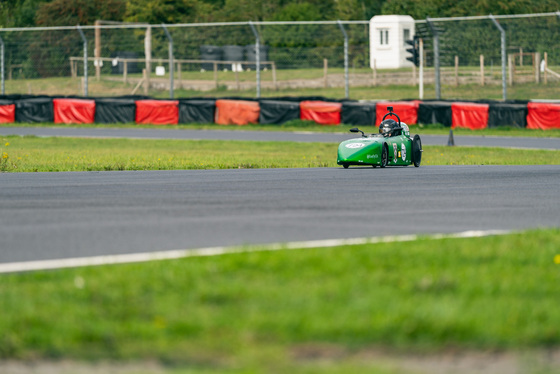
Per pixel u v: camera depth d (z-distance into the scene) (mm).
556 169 62156
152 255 23672
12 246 25438
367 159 62156
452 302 17750
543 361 14539
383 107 121875
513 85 164875
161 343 15086
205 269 21062
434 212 34906
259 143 100312
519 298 18438
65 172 58938
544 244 25703
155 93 182750
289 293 18469
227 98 129375
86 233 28203
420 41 139375
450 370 13977
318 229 29578
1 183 48406
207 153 86312
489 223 31672
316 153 87000
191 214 33625
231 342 15117
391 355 14648
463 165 68250
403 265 22031
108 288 19078
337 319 16328
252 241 26734
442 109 120375
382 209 35844
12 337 15383
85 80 138625
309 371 13609
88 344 15156
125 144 99375
